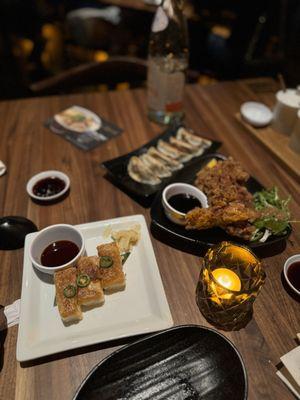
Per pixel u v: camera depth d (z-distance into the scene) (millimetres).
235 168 545
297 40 1129
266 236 479
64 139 669
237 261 411
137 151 627
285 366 342
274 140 678
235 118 745
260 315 406
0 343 366
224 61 1265
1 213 517
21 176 584
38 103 768
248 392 339
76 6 1711
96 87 1459
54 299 408
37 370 351
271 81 911
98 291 390
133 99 798
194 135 674
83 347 370
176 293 428
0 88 1341
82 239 430
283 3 1119
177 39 682
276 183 603
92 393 319
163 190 512
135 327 374
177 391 333
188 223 467
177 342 360
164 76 645
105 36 1551
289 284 424
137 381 337
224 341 350
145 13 1432
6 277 434
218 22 1361
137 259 455
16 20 1500
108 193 562
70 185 571
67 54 1697
